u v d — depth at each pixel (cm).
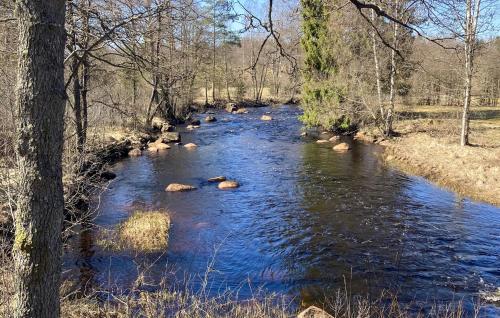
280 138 2703
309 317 639
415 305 750
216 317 647
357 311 728
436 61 1756
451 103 3569
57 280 283
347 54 2636
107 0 525
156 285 809
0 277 539
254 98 5241
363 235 1092
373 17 1264
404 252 984
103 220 1195
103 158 1827
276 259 956
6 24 606
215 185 1592
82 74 1195
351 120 2786
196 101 4838
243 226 1166
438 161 1823
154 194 1470
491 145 2091
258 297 779
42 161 266
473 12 1823
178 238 1075
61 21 267
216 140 2622
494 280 846
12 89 843
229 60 4716
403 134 2566
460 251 988
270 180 1656
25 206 268
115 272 876
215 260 946
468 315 714
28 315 272
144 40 536
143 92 2780
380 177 1681
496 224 1159
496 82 4116
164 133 2611
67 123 1047
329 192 1484
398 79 2769
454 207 1309
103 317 638
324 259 954
